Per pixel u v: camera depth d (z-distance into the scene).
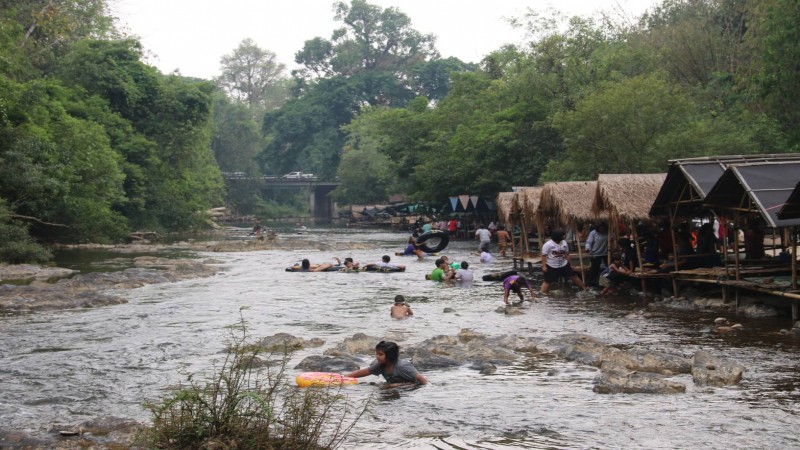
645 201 18.89
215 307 19.31
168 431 7.39
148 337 15.00
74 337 15.06
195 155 66.50
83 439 8.37
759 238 18.33
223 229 71.06
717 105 38.81
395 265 29.72
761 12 34.31
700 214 18.53
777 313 15.66
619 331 14.56
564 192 21.55
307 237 57.97
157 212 60.06
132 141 53.84
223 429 7.48
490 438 8.39
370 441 8.29
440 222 54.84
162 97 56.94
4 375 11.80
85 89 52.56
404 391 10.45
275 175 117.31
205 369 12.02
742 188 15.59
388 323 16.41
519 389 10.52
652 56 43.19
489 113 53.41
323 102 108.25
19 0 47.84
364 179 89.69
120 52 55.50
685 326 14.86
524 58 48.22
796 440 8.12
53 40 52.88
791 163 15.49
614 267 19.69
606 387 10.32
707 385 10.48
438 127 58.78
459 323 16.20
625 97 34.09
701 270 17.78
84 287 23.09
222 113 109.56
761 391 10.09
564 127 36.88
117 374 11.80
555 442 8.23
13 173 33.91
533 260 25.28
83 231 43.94
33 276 27.28
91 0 56.09
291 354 12.92
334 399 8.52
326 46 118.56
